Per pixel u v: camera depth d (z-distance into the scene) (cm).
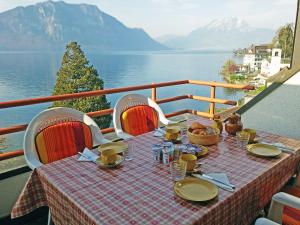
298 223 138
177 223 96
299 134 315
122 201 109
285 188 174
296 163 170
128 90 317
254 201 132
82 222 105
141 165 145
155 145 163
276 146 171
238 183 124
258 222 121
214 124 201
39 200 142
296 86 311
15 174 241
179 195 112
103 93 293
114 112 244
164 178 130
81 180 127
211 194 114
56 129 194
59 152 192
